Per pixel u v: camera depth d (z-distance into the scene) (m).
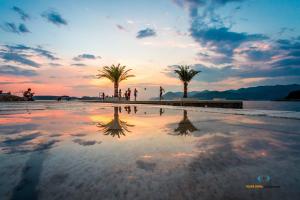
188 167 1.70
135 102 24.23
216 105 19.39
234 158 1.97
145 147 2.41
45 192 1.24
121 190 1.27
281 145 2.51
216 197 1.18
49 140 2.80
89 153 2.14
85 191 1.26
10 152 2.17
